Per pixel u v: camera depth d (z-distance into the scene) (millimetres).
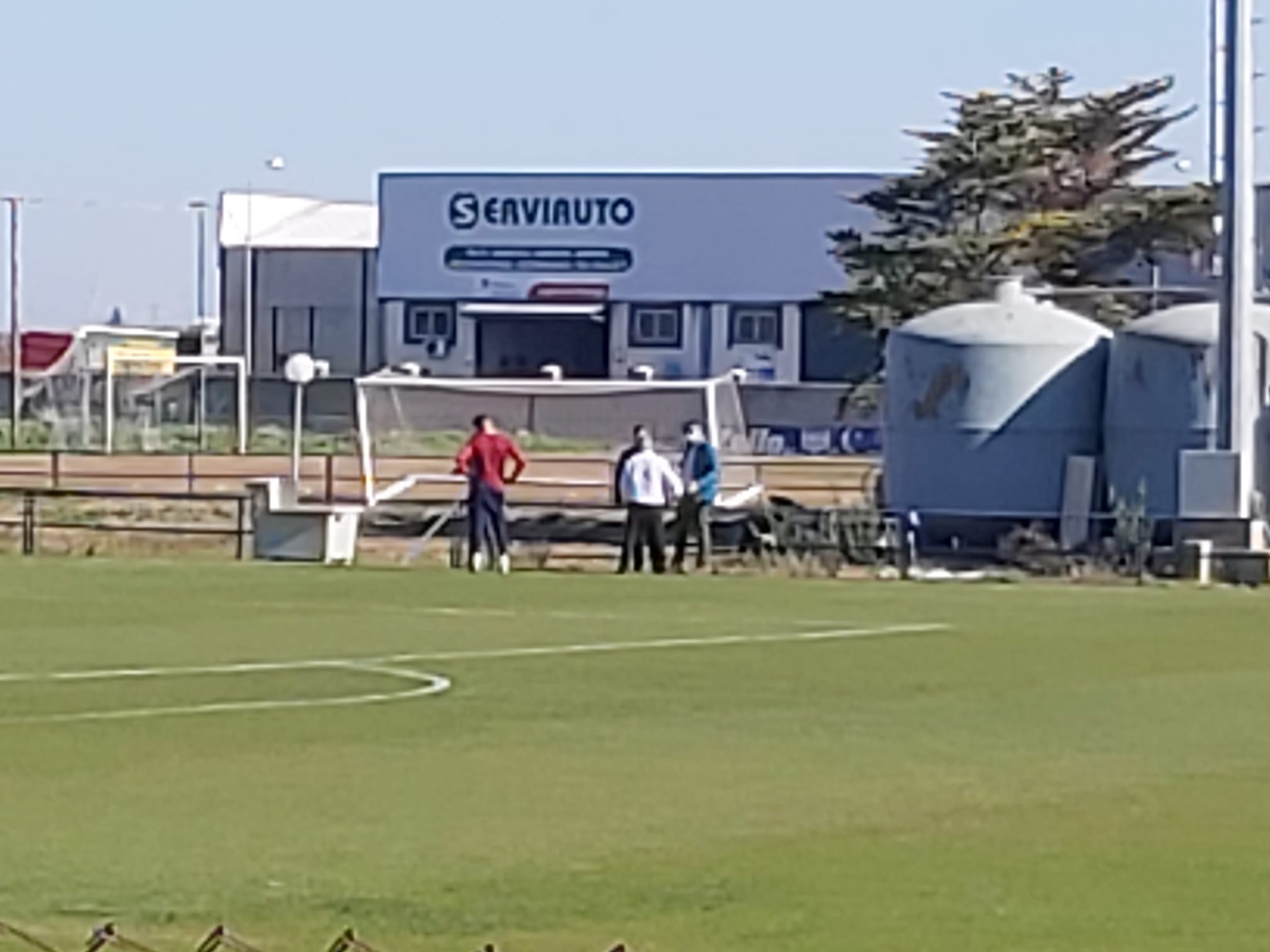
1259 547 33969
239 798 14438
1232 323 34594
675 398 63938
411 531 41688
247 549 38094
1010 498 39469
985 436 39469
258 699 19391
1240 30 34344
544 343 91812
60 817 13727
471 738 17172
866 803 14344
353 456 61188
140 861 12375
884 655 23109
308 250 94000
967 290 75438
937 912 11203
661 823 13625
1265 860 12523
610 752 16516
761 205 88625
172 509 45344
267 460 60688
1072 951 10430
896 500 40344
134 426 73188
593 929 10836
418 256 91375
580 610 27922
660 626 26047
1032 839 13117
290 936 10602
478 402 65438
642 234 89938
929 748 16766
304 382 47000
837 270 88188
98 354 82562
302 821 13633
